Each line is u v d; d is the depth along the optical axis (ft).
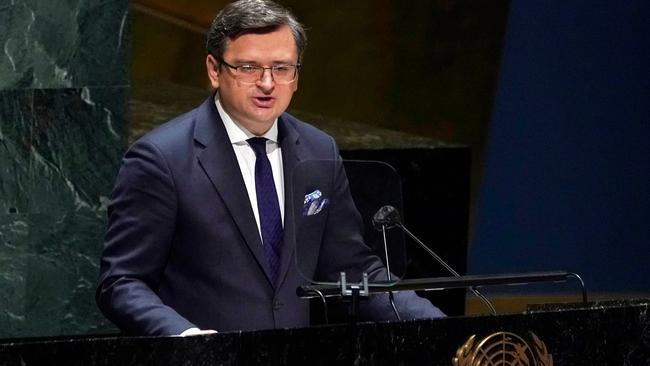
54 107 54.90
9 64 54.34
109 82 55.21
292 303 31.65
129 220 31.37
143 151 31.65
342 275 28.14
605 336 28.58
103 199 55.52
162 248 31.42
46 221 55.36
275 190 32.19
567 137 69.97
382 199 30.14
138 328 29.55
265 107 30.94
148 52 59.21
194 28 59.88
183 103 58.80
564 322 28.12
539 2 68.59
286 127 32.68
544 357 27.94
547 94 69.46
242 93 30.83
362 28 66.69
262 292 31.53
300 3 65.51
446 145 58.70
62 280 55.67
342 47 66.69
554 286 69.97
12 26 54.13
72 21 54.70
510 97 69.05
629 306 28.84
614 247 71.26
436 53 67.82
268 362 25.84
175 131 32.01
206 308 31.50
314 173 31.40
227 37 30.76
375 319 31.09
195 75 60.44
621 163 70.69
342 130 64.69
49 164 55.11
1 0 53.88
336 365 26.35
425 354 27.04
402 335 26.84
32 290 55.57
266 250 31.78
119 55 55.26
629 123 70.38
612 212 71.00
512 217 70.08
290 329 25.99
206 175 31.53
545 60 69.10
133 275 31.04
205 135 31.86
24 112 54.65
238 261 31.45
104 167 55.31
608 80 69.82
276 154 32.58
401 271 29.76
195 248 31.45
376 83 67.36
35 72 54.60
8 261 55.21
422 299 31.37
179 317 29.32
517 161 69.67
